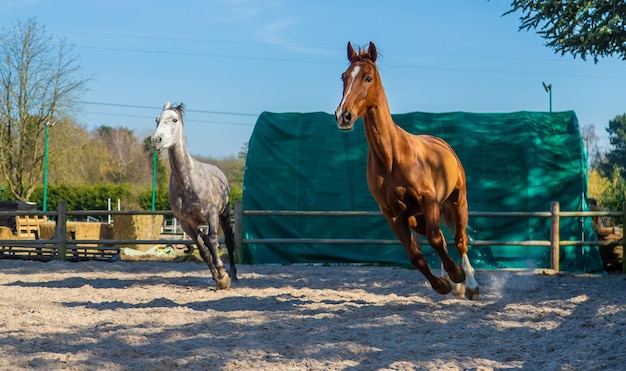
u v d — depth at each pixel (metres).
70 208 39.84
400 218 7.53
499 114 14.50
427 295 9.31
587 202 14.02
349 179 14.29
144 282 10.80
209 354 5.63
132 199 40.50
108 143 73.56
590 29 10.62
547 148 13.92
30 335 6.20
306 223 14.14
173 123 9.16
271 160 14.64
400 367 5.33
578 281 11.09
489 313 7.55
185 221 9.65
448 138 14.25
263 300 8.74
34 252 14.23
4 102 32.94
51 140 34.69
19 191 33.81
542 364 5.45
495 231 13.55
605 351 5.65
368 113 7.18
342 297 9.12
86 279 11.11
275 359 5.53
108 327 6.67
